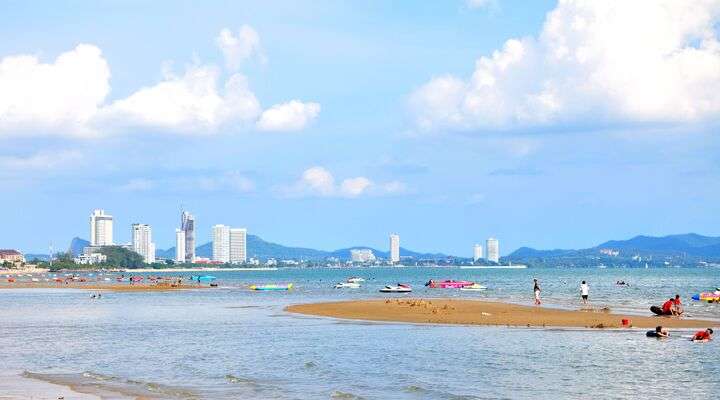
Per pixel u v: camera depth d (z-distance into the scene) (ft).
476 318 253.85
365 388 128.98
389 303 327.06
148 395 122.11
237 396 121.70
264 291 584.81
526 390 126.62
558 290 564.71
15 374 146.20
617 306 323.98
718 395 122.31
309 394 123.65
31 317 301.63
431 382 134.31
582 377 138.41
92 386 131.13
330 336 208.64
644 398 120.06
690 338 194.80
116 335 220.84
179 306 375.04
